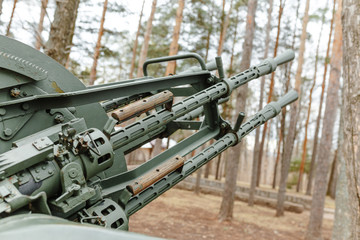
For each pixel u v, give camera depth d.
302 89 23.31
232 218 9.85
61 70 1.66
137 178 1.62
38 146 1.19
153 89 1.69
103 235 0.58
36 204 1.04
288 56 2.40
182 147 1.88
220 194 16.58
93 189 1.29
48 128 1.44
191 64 15.58
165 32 16.08
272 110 2.27
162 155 1.78
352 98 1.83
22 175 1.14
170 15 15.87
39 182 1.16
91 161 1.30
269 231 9.38
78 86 1.72
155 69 16.19
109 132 1.41
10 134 1.36
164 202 11.24
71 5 4.94
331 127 8.89
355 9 1.84
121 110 1.46
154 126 1.61
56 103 1.44
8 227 0.63
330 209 16.69
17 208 0.98
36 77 1.47
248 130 2.11
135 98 2.18
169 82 1.76
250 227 9.48
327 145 8.91
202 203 12.65
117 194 1.57
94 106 1.77
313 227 8.84
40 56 1.59
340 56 8.88
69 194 1.18
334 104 8.88
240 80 2.04
